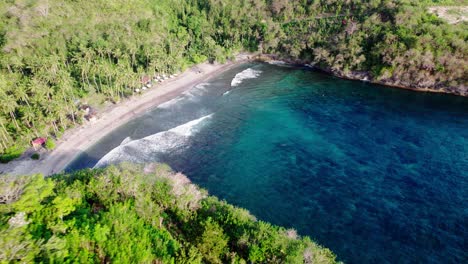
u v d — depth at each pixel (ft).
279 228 176.86
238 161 264.31
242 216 171.42
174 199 177.78
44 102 276.82
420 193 228.22
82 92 339.77
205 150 278.05
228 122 324.80
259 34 527.40
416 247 186.50
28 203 130.72
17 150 258.16
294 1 532.32
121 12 461.37
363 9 469.57
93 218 141.79
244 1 553.23
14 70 336.90
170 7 547.90
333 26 478.59
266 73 458.91
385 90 403.34
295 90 402.31
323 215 209.05
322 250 160.25
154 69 396.16
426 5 443.73
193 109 348.79
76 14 426.10
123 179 180.96
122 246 126.72
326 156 271.49
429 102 368.68
